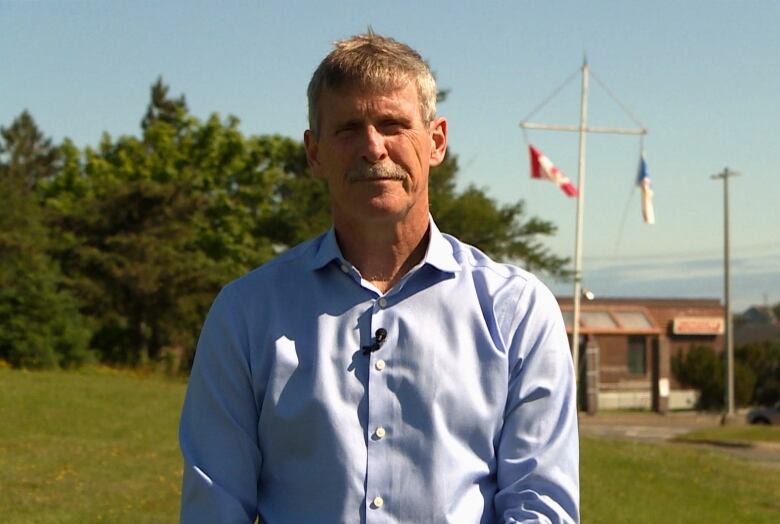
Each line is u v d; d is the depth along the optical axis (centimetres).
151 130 5309
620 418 4372
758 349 5644
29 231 3644
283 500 252
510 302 259
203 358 262
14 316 2975
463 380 250
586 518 1062
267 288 262
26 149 8556
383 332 252
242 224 4844
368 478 244
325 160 258
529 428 253
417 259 262
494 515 254
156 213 3800
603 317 5353
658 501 1227
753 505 1283
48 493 1039
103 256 3647
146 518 935
